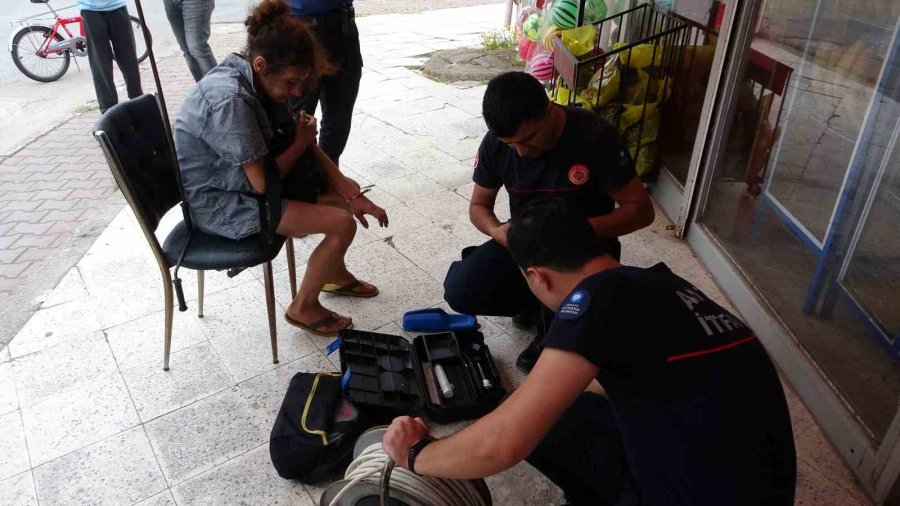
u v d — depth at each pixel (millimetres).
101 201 3793
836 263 2363
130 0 8773
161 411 2121
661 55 3529
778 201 2686
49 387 2213
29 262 3148
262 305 2686
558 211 1254
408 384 2123
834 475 1909
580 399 1613
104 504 1800
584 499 1579
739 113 2779
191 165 2135
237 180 2113
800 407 2170
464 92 5473
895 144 2111
